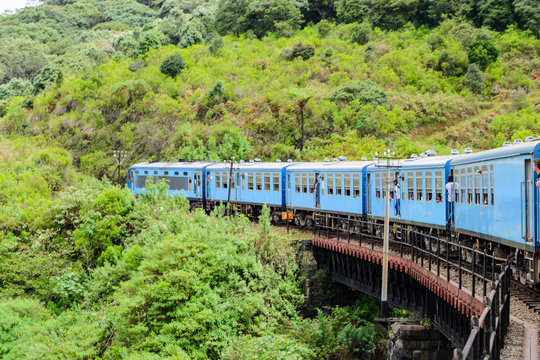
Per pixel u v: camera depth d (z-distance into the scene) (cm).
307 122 6178
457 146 5644
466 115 6209
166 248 2802
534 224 1567
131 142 6788
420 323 2417
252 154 6050
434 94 6619
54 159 5862
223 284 2848
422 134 6047
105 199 3738
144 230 3416
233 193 4138
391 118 5981
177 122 6769
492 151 1925
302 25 9188
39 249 3475
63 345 2444
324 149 5659
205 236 3014
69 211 3722
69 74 8512
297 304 3156
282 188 3684
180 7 12825
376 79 6838
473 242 2188
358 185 3020
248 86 7119
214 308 2647
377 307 3175
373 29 8269
